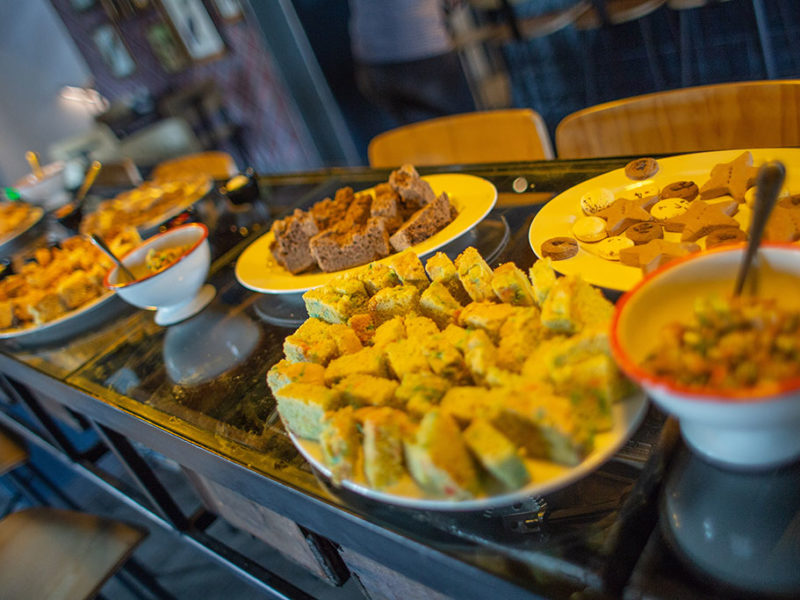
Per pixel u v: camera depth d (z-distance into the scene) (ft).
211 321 3.69
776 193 1.47
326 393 2.03
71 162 8.85
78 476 8.13
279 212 4.87
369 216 3.87
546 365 1.77
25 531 4.94
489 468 1.66
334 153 14.21
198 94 15.25
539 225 3.02
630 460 1.95
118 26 16.28
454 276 2.50
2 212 7.50
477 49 10.34
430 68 11.12
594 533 1.79
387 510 2.07
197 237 4.00
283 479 2.34
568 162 3.65
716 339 1.42
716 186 2.66
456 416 1.78
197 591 5.92
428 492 1.77
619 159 3.41
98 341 4.02
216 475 2.73
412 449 1.72
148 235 5.19
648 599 1.60
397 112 12.30
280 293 3.60
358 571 3.05
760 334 1.38
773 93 3.54
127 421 3.14
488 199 3.51
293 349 2.45
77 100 18.90
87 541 4.69
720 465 1.70
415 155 5.74
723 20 8.25
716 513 1.68
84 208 7.44
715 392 1.33
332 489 2.21
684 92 3.89
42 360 4.02
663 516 1.76
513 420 1.70
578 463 1.65
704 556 1.61
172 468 5.73
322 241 3.54
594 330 1.76
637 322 1.64
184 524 4.69
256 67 14.49
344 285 2.66
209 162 8.00
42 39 18.34
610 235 2.70
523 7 9.50
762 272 1.65
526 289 2.21
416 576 2.08
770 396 1.27
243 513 4.24
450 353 1.99
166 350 3.56
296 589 3.97
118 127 15.94
